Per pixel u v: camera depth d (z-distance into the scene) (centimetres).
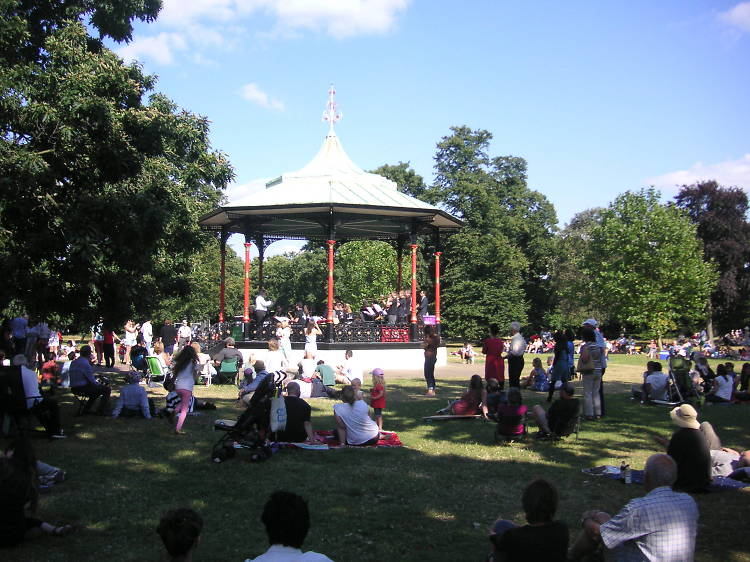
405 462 1054
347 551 670
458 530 736
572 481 952
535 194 6319
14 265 1205
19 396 1139
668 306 4912
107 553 657
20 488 674
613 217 5412
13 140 1274
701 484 880
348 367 1973
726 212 6172
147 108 1427
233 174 2128
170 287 2062
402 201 2709
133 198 1318
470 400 1477
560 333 1752
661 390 1722
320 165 2939
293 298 6444
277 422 1109
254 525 742
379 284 5300
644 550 500
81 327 1540
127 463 1022
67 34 1423
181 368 1288
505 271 5716
